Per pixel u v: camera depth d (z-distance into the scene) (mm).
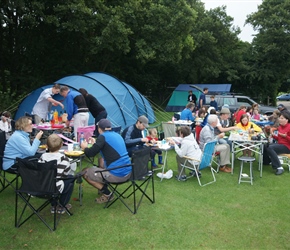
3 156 4254
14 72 15047
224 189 5242
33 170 3551
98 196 4797
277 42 23953
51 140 3844
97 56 16812
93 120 8711
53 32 14750
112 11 13375
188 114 9289
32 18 12406
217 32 22094
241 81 25141
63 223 3893
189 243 3492
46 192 3584
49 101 7797
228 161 6293
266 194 5039
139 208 4379
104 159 4254
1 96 12398
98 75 10016
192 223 3963
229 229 3830
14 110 11352
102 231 3711
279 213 4309
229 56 24406
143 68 21656
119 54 16938
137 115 10555
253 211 4363
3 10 13094
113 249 3340
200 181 5652
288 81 30578
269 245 3486
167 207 4434
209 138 6117
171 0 14891
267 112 15695
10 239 3488
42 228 3758
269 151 6266
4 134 4891
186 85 18750
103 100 9047
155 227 3838
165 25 14625
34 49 14633
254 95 25797
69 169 3908
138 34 15375
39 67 15430
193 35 20828
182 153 5414
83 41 15141
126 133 5770
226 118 7844
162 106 22203
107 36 13195
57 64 15250
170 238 3584
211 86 18172
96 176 4289
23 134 4461
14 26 14273
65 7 12328
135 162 4074
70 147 4613
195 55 21828
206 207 4469
